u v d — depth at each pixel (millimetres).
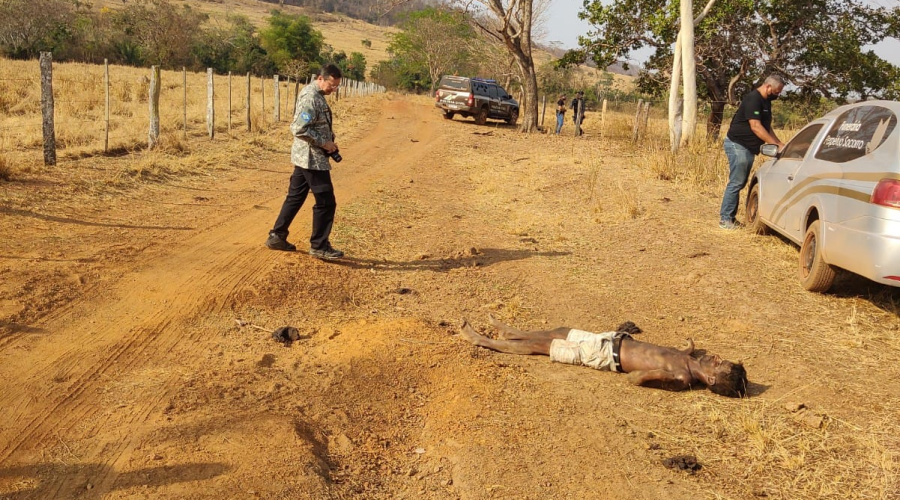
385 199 11531
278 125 21375
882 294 6508
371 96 46406
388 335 5555
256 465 3699
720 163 13172
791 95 26469
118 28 54250
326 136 7258
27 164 10273
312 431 4164
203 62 61562
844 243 5828
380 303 6516
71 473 3518
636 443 4156
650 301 6602
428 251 8367
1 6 44969
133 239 7633
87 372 4602
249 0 155875
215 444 3863
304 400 4480
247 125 18938
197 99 26172
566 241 8930
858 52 24047
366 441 4184
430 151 18891
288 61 65125
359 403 4578
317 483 3627
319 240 7582
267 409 4305
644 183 12086
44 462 3596
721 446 4133
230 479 3562
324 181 7344
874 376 4996
